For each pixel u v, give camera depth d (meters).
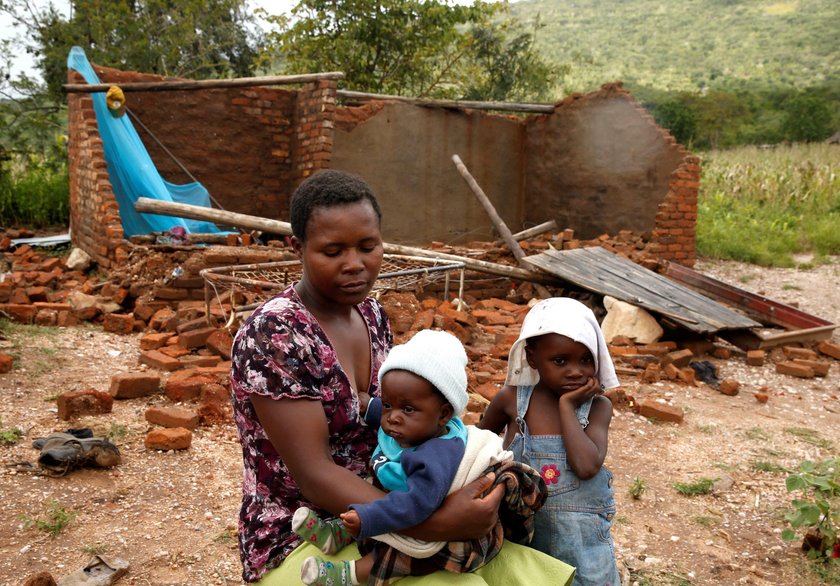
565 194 14.61
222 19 23.67
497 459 2.07
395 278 8.84
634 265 10.83
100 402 5.80
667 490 5.28
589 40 192.38
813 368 8.52
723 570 4.23
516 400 2.80
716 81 146.75
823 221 18.42
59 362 7.04
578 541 2.61
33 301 9.20
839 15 177.88
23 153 18.16
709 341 9.20
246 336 2.00
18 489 4.56
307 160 12.70
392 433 2.03
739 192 22.33
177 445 5.29
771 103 63.28
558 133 14.65
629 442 6.15
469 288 10.98
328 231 2.04
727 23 192.00
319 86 12.34
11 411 5.74
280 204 13.38
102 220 10.34
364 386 2.26
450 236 14.59
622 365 8.20
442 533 1.91
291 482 2.07
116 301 8.94
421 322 8.30
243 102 12.89
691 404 7.23
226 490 4.78
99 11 20.50
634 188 13.38
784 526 4.80
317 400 1.98
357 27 18.80
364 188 2.11
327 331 2.16
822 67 148.12
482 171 14.81
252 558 2.11
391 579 1.96
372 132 13.52
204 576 3.83
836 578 4.18
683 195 12.65
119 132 10.95
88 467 4.89
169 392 6.20
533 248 12.03
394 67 19.94
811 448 6.22
